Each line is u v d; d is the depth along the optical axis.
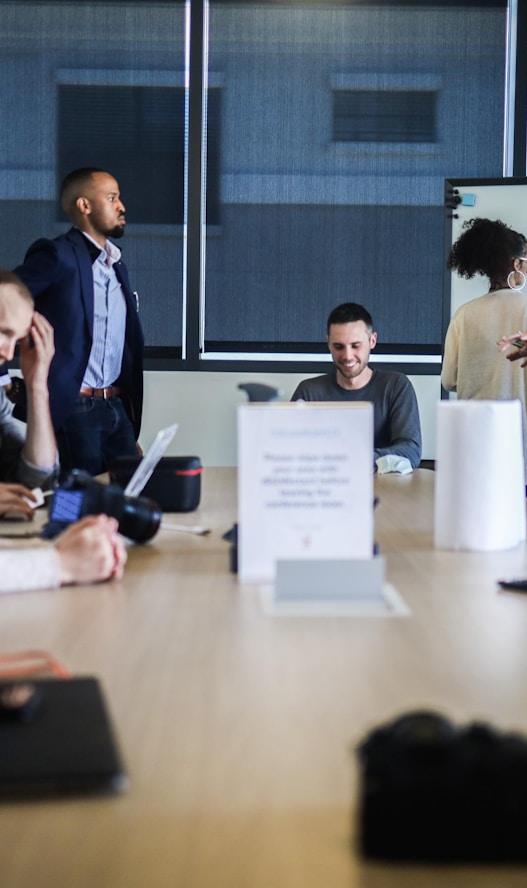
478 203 4.83
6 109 5.30
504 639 1.08
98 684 0.87
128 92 5.31
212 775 0.72
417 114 5.34
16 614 1.20
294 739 0.79
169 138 5.32
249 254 5.37
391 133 5.34
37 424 2.45
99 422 4.08
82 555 1.37
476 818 0.57
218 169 5.35
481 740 0.58
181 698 0.89
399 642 1.07
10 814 0.65
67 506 1.65
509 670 0.97
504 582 1.34
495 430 1.59
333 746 0.77
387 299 5.38
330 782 0.70
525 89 5.29
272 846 0.61
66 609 1.22
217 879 0.57
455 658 1.01
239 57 5.30
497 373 4.34
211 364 5.33
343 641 1.07
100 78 5.30
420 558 1.55
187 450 5.29
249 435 1.30
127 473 2.11
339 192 5.35
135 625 1.15
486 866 0.57
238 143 5.34
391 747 0.58
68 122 5.32
